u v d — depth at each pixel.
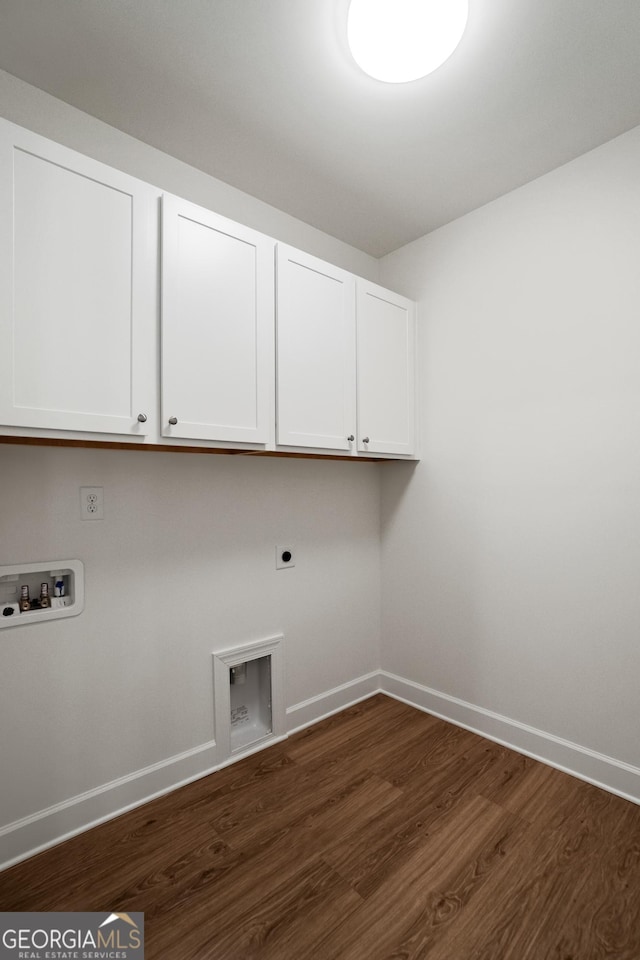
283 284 1.81
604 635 1.81
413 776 1.88
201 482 1.93
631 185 1.74
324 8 1.26
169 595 1.83
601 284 1.81
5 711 1.46
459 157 1.88
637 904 1.30
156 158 1.82
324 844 1.53
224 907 1.30
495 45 1.37
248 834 1.57
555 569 1.95
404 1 1.19
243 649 2.04
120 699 1.70
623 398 1.76
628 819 1.63
